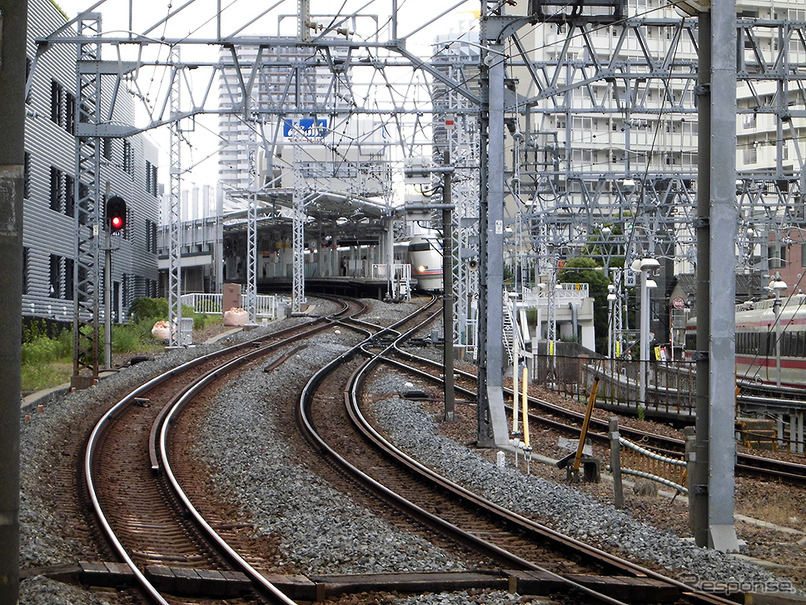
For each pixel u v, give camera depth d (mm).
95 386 54031
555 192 75188
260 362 71062
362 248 170125
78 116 54219
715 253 25750
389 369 74312
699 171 26422
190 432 42281
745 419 49219
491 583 20281
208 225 150000
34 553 20547
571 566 22469
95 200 55688
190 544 24000
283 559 22344
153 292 138125
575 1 42031
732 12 25781
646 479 33719
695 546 24312
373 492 31688
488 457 40500
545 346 91750
